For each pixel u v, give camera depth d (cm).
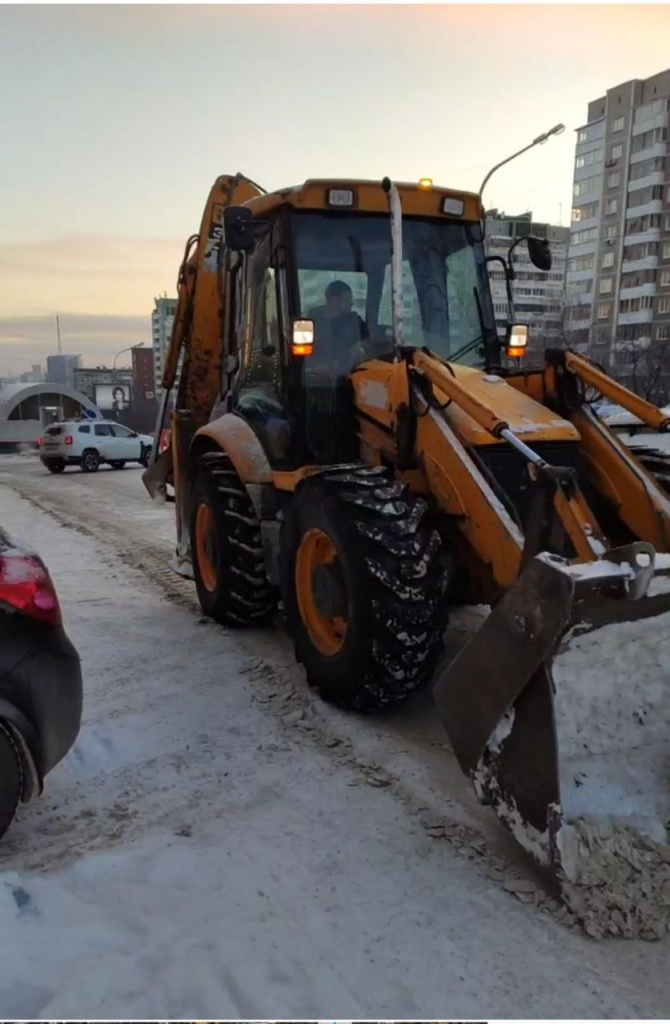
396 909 256
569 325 7769
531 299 7888
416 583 355
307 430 456
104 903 259
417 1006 216
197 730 395
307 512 410
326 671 407
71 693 300
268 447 493
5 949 234
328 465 454
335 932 245
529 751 261
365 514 370
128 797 331
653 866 255
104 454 2288
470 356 492
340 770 351
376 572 356
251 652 511
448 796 325
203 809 321
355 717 402
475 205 491
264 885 269
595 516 393
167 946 238
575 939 241
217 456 548
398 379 403
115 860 282
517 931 245
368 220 471
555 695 259
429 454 384
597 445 400
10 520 1165
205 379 655
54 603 298
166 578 748
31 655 287
